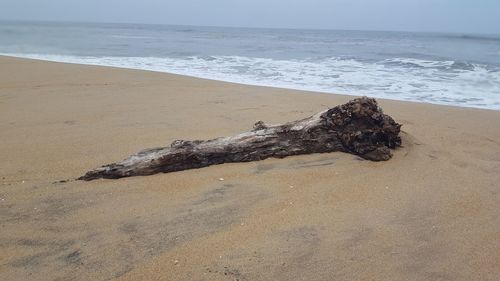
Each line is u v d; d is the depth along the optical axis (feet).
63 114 25.53
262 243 10.94
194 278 9.51
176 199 13.50
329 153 17.60
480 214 12.76
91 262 10.05
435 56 73.56
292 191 14.12
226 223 11.95
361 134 17.22
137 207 12.92
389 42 144.77
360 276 9.68
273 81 43.09
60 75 41.96
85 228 11.63
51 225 11.78
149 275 9.59
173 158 15.62
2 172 15.87
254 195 13.78
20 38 114.11
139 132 21.47
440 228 11.89
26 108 27.14
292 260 10.22
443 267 10.06
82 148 18.84
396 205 13.24
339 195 13.88
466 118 26.30
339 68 54.54
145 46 96.53
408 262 10.23
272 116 25.18
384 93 37.04
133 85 37.01
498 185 14.88
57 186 14.53
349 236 11.33
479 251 10.77
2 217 12.21
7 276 9.52
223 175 15.43
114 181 14.96
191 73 48.52
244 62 61.05
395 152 17.78
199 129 22.02
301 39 167.32
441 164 16.79
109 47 90.22
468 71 51.47
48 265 9.93
